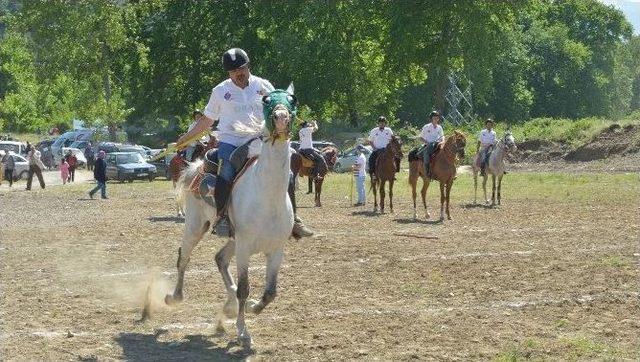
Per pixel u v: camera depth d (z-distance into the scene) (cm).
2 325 1055
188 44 8194
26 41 7225
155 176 5169
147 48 7750
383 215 2680
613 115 12062
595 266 1495
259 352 921
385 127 2772
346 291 1277
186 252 1109
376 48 7569
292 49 7450
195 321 1087
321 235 2033
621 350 917
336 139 7794
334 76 7450
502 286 1309
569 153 5459
